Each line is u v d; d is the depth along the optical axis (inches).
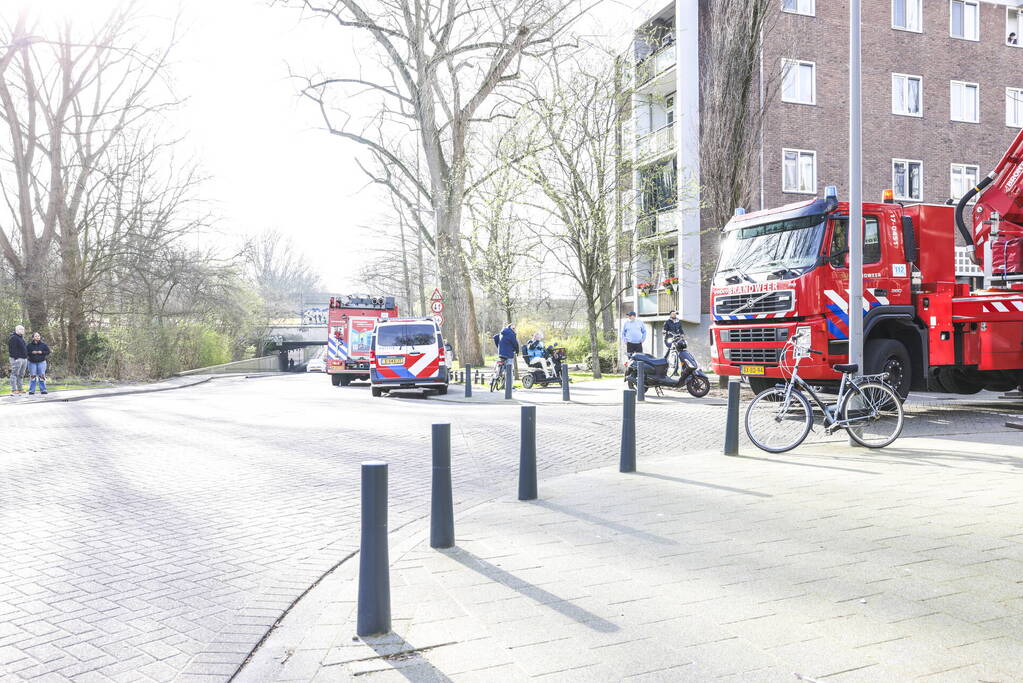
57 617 156.4
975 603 149.6
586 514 230.5
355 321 1143.0
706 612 147.1
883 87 1101.7
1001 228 416.8
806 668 121.7
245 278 1953.7
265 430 473.1
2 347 1123.9
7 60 1050.7
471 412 575.2
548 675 121.1
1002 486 256.5
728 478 280.1
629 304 1269.7
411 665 126.5
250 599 167.2
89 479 311.4
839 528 206.7
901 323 439.5
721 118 761.6
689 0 1026.1
